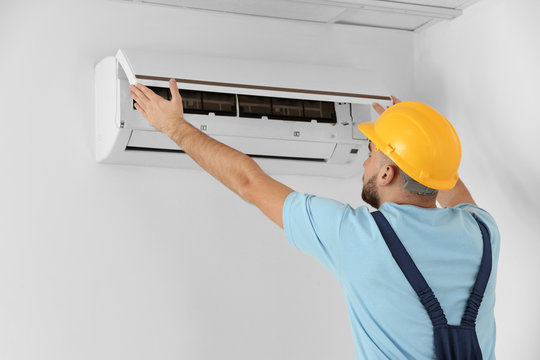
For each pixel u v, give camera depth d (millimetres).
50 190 2188
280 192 1443
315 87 2236
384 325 1374
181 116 1546
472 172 2402
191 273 2344
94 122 2258
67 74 2238
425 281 1364
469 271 1433
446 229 1423
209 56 2264
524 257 2168
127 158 2221
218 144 1485
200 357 2318
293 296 2482
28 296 2127
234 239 2420
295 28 2566
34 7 2221
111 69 2119
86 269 2207
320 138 2324
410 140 1473
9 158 2148
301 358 2463
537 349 2111
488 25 2344
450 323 1384
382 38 2699
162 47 2361
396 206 1431
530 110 2141
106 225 2248
